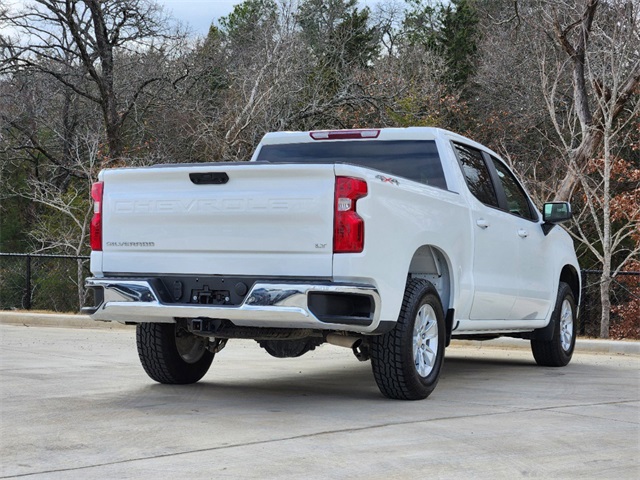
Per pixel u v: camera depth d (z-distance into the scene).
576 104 23.88
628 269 24.80
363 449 5.82
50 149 42.53
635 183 29.75
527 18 27.11
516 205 10.67
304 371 10.52
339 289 7.02
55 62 37.19
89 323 17.81
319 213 7.15
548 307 11.10
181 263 7.64
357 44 47.22
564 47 23.61
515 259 10.11
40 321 18.33
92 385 8.89
